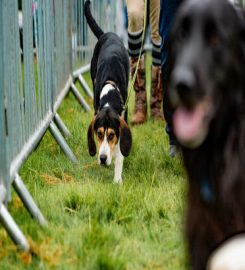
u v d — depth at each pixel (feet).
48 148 21.52
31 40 18.21
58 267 12.65
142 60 25.77
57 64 23.89
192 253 9.78
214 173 9.16
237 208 9.11
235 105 8.89
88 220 15.07
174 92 8.89
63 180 18.53
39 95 19.26
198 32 8.75
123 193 16.58
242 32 8.82
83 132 23.44
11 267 12.64
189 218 9.75
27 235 13.93
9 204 15.62
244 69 8.89
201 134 8.79
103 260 12.69
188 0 9.00
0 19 13.44
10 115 14.62
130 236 14.34
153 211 15.57
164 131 24.23
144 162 20.39
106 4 35.47
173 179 18.54
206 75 8.65
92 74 25.20
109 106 20.34
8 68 14.51
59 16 24.57
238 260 9.37
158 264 13.01
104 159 18.86
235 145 8.94
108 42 23.99
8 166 14.03
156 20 25.02
